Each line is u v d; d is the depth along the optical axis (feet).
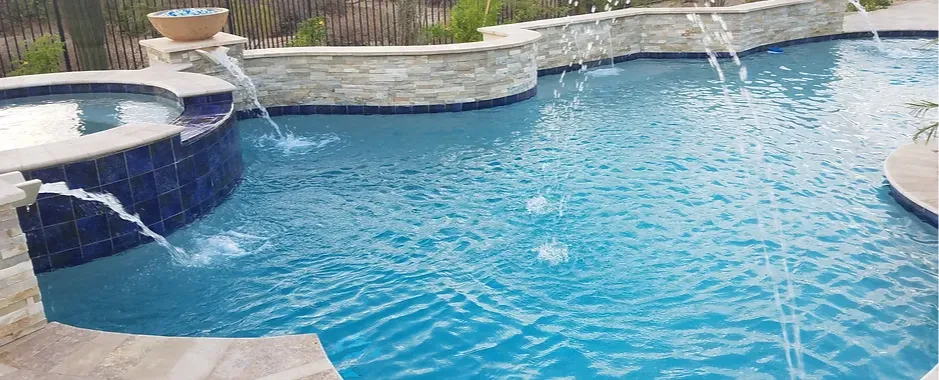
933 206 18.85
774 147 25.86
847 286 15.98
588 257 17.66
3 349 11.42
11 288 11.56
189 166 19.76
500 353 13.85
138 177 18.15
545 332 14.49
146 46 30.55
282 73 31.50
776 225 19.17
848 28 49.85
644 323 14.74
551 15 47.26
